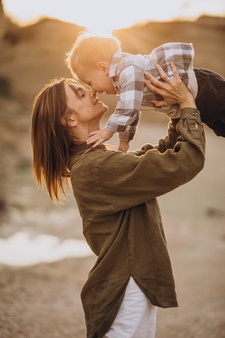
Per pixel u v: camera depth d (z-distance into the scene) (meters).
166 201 15.58
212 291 7.12
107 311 2.79
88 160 2.86
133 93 2.86
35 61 38.34
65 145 2.96
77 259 8.80
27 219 12.52
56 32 40.53
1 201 13.35
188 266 8.63
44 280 7.23
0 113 26.08
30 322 5.54
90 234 2.92
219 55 41.19
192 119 2.75
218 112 2.93
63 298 6.50
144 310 2.79
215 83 2.93
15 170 17.77
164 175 2.70
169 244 10.48
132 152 3.15
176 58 2.86
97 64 3.01
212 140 27.92
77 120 2.96
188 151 2.68
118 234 2.82
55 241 10.45
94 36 3.05
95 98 3.00
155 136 28.23
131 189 2.77
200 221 13.12
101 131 2.92
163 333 5.63
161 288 2.80
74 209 14.00
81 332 5.46
